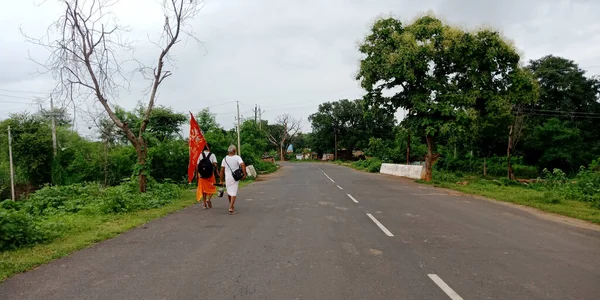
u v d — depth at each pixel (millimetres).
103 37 12500
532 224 8883
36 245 6527
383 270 5195
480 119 22844
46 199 11688
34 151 26797
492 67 21328
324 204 12188
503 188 17984
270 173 36094
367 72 22250
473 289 4477
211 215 10039
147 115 13594
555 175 20469
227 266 5391
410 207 11516
